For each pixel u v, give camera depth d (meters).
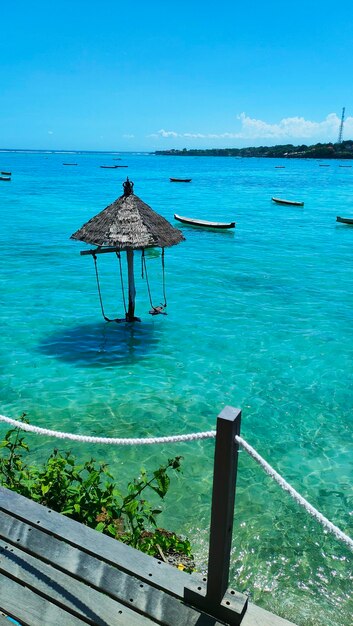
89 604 3.75
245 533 6.70
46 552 4.20
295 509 7.23
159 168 161.88
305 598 5.66
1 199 52.94
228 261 25.95
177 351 13.27
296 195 66.56
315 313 16.95
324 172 141.12
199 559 6.09
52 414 9.87
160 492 5.43
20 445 6.51
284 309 17.39
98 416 9.83
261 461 3.12
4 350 13.05
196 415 9.95
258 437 9.20
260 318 16.30
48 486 5.46
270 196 64.00
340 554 6.36
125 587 3.87
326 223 40.31
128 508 5.27
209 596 3.62
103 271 22.97
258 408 10.27
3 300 17.78
